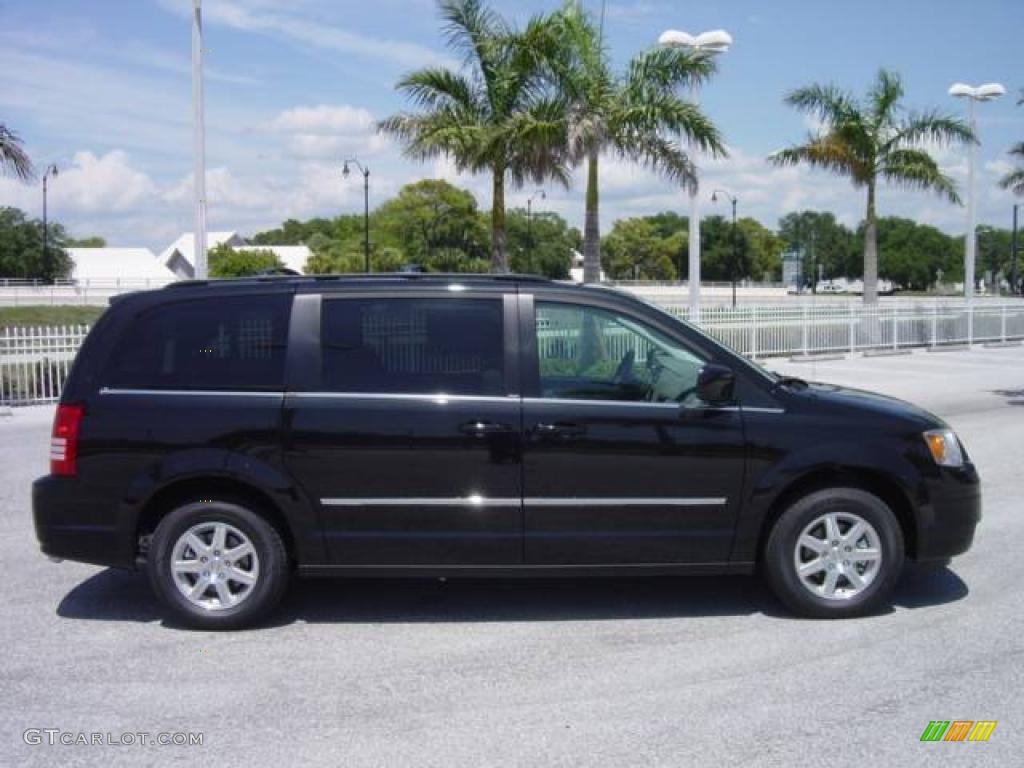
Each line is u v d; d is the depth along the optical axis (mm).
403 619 5496
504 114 19047
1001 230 102500
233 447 5184
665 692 4426
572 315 5336
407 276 5457
